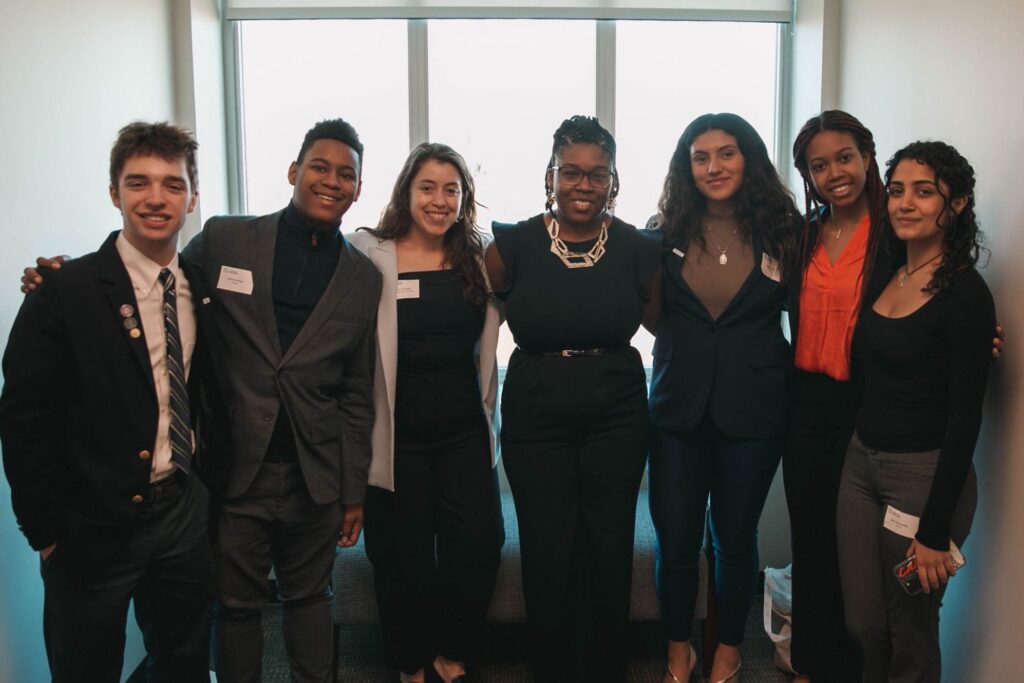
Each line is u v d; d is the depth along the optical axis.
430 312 2.21
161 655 1.89
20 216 1.93
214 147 3.12
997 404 2.08
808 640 2.36
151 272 1.73
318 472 2.05
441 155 2.24
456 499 2.30
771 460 2.25
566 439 2.23
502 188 3.32
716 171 2.19
